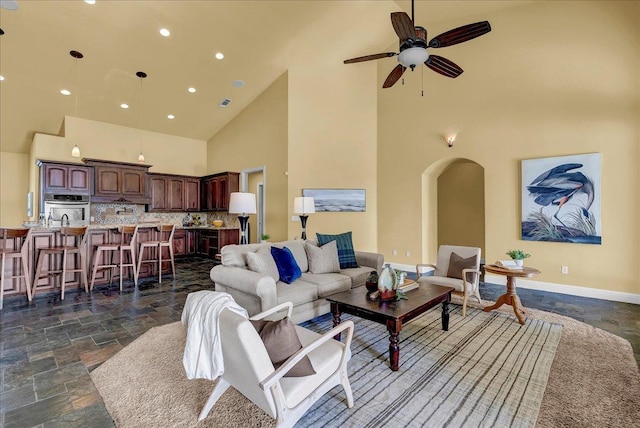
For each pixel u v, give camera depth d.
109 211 7.00
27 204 7.17
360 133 6.24
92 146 6.77
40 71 5.10
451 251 3.80
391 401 1.87
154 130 7.65
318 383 1.61
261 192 7.62
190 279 5.19
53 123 6.52
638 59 3.85
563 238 4.28
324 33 5.25
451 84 5.34
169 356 2.42
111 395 1.92
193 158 8.40
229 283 2.93
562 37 4.34
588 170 4.11
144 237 5.32
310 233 6.05
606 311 3.54
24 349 2.55
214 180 7.84
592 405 1.81
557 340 2.73
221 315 1.44
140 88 6.00
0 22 4.11
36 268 4.10
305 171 6.09
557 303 3.86
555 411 1.76
